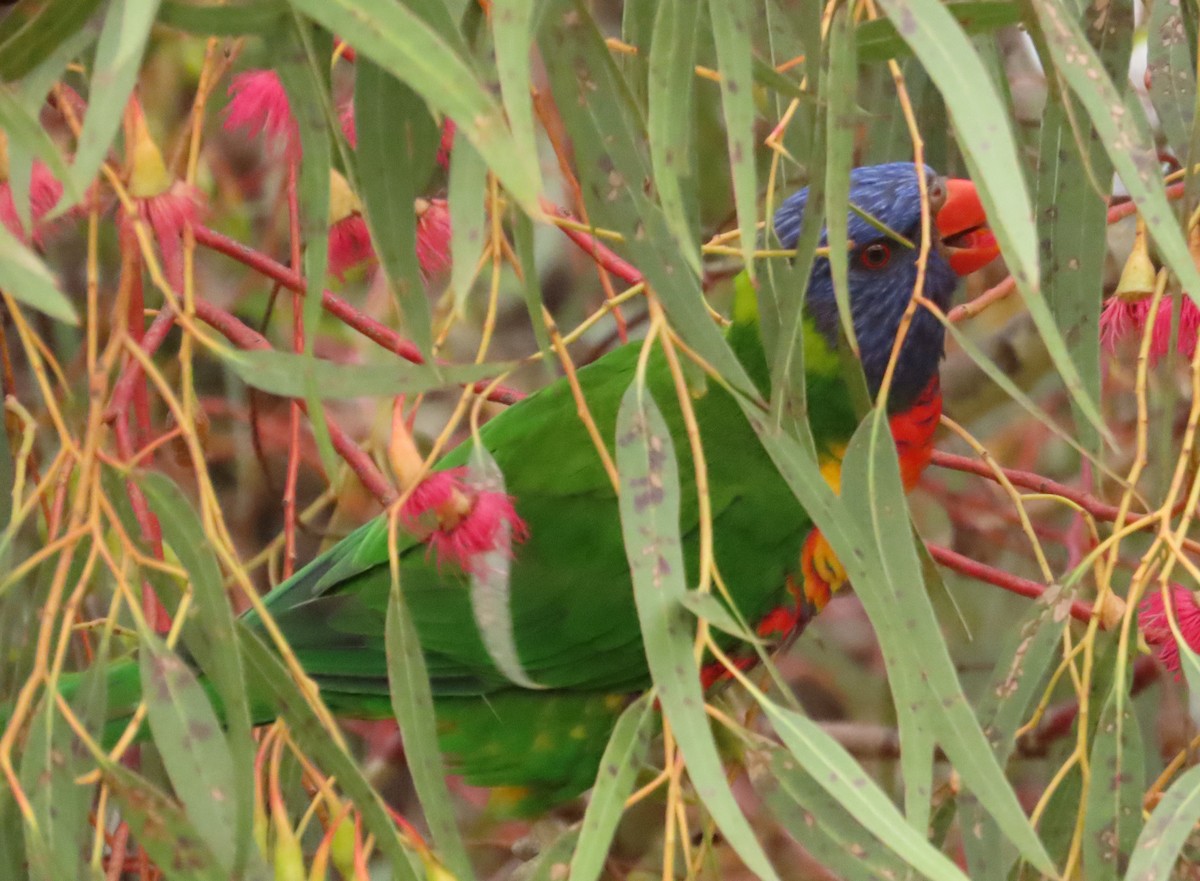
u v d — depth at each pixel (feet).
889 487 9.47
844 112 8.56
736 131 8.03
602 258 14.30
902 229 14.37
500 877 19.65
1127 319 11.91
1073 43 8.48
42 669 7.86
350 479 19.85
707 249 10.44
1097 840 9.66
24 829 8.37
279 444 20.72
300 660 14.79
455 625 14.70
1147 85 12.15
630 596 14.76
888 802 8.03
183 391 8.71
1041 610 10.46
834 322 14.60
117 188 8.07
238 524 20.79
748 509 14.65
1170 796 8.68
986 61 12.09
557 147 9.83
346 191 11.12
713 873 11.83
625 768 8.34
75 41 8.36
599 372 15.38
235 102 10.78
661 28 8.56
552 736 15.37
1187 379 19.07
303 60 8.58
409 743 8.93
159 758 13.30
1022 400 8.93
